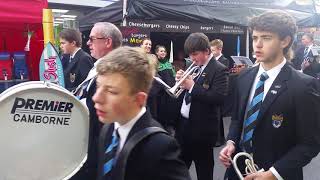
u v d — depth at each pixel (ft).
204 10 26.22
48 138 6.76
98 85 4.75
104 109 4.70
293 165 6.65
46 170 6.79
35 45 20.94
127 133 4.83
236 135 7.86
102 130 5.48
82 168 8.02
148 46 20.98
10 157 6.44
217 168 17.63
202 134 11.72
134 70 4.60
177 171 4.59
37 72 21.25
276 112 6.93
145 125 4.79
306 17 32.99
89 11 26.78
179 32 26.68
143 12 23.20
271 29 6.88
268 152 7.07
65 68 15.07
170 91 11.94
